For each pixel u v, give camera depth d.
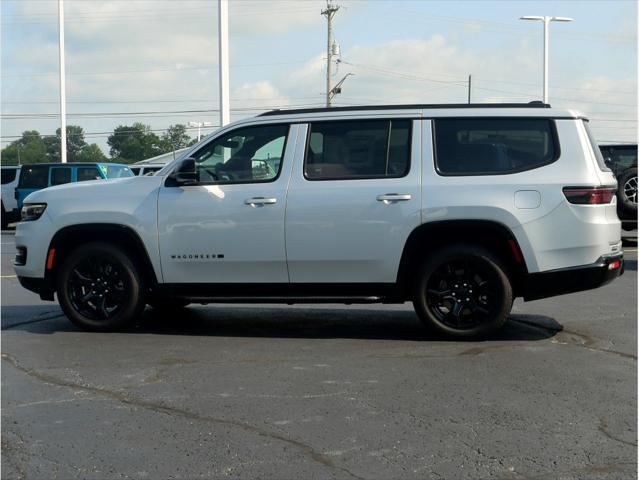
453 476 4.04
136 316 7.57
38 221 7.59
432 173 6.90
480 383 5.69
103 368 6.23
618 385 5.62
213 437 4.62
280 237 7.07
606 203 6.79
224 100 19.02
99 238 7.61
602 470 4.10
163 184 7.42
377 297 7.07
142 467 4.20
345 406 5.17
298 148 7.18
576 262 6.70
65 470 4.17
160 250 7.34
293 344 7.06
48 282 7.62
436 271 6.94
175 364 6.34
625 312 8.55
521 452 4.35
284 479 4.02
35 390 5.63
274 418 4.94
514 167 6.84
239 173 7.29
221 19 18.89
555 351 6.66
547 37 30.41
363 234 6.94
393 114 7.07
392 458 4.27
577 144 6.80
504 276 6.83
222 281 7.29
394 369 6.10
